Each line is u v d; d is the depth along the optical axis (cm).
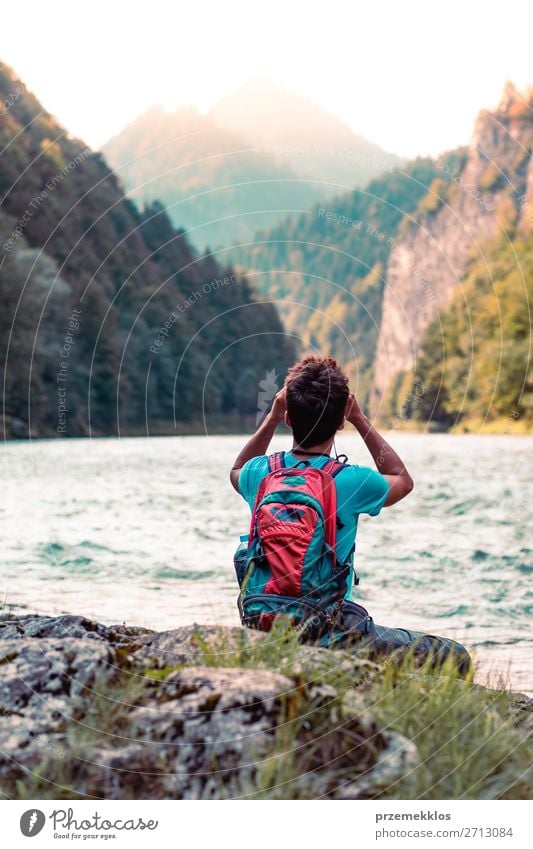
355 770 216
